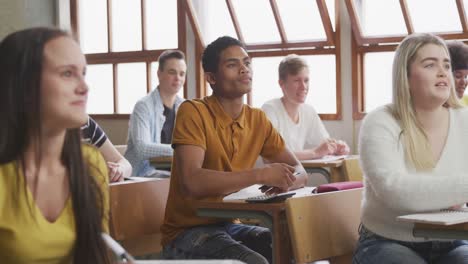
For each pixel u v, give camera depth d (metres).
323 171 4.36
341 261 2.40
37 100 1.25
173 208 2.59
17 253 1.28
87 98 1.31
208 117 2.64
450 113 2.29
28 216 1.27
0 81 1.26
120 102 7.27
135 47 7.12
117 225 2.50
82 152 1.35
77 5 7.41
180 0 6.69
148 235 2.72
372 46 5.80
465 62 3.02
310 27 6.09
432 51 2.23
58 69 1.27
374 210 2.22
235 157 2.70
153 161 4.82
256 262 2.31
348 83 5.91
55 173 1.32
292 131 4.84
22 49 1.25
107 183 1.47
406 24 5.62
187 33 6.68
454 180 2.09
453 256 2.11
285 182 2.47
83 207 1.33
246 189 2.56
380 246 2.14
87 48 7.43
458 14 5.38
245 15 6.39
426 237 1.96
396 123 2.25
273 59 6.32
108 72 7.31
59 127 1.29
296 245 2.17
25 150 1.28
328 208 2.33
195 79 6.66
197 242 2.46
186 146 2.55
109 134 7.31
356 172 4.27
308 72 4.83
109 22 7.25
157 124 4.98
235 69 2.65
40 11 7.31
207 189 2.47
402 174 2.15
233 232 2.64
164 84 5.03
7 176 1.28
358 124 5.89
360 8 5.84
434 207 2.10
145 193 2.64
